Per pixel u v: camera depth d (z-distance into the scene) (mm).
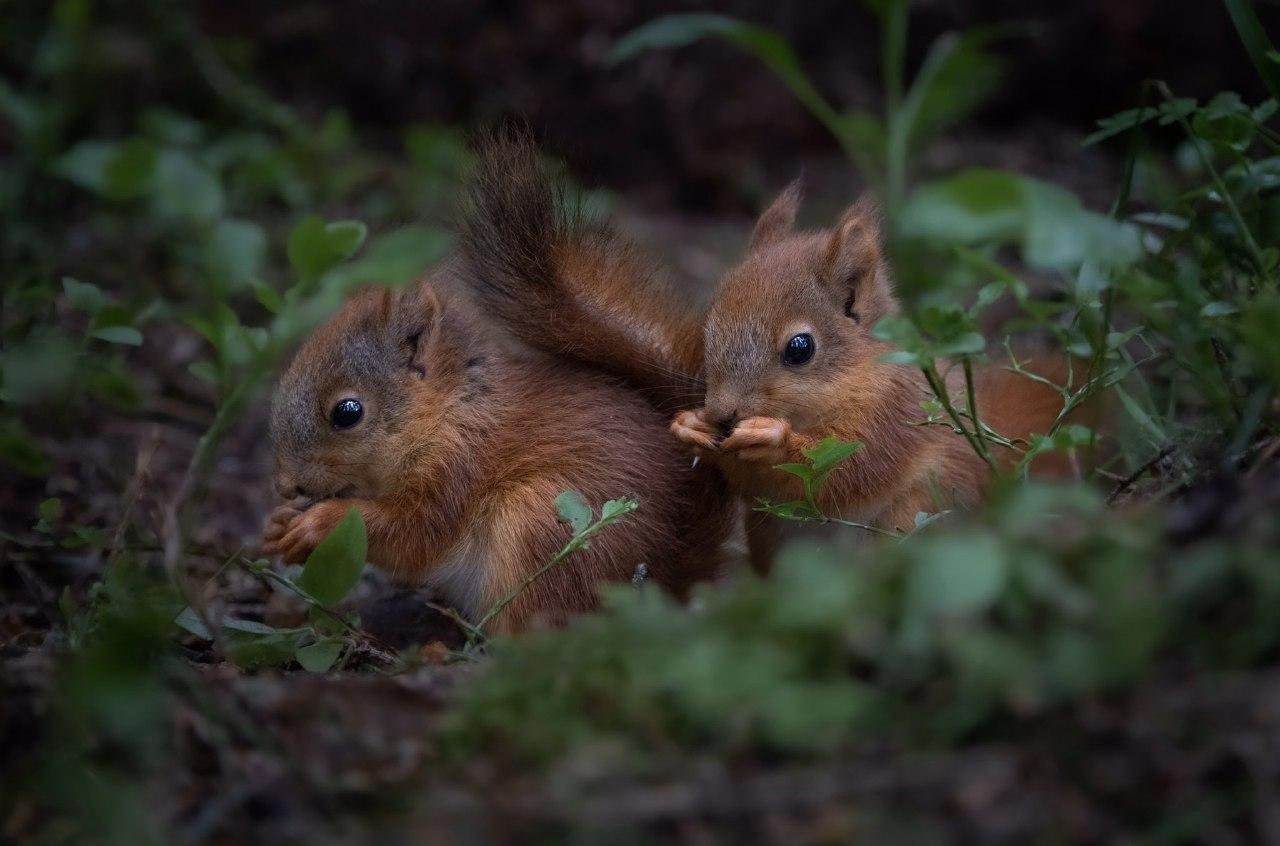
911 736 5402
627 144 22031
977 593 5266
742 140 22016
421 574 10867
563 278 10859
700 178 21922
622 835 5191
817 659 5695
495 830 5336
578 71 21844
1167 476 8500
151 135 17547
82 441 13047
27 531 11375
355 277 7188
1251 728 5090
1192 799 5004
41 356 10016
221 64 20547
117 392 10586
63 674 6484
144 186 8242
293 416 10703
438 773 5918
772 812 5211
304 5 21812
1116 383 9289
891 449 10867
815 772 5348
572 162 11273
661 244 19391
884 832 5086
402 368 10711
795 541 11078
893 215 13609
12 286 12734
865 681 5711
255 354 9062
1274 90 9383
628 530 10320
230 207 17406
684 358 11172
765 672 5535
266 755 6180
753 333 10570
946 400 8688
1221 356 8648
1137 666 5270
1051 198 7145
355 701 6648
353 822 5734
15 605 10250
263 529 11969
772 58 14883
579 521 8891
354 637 9172
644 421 10938
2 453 10203
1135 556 5652
